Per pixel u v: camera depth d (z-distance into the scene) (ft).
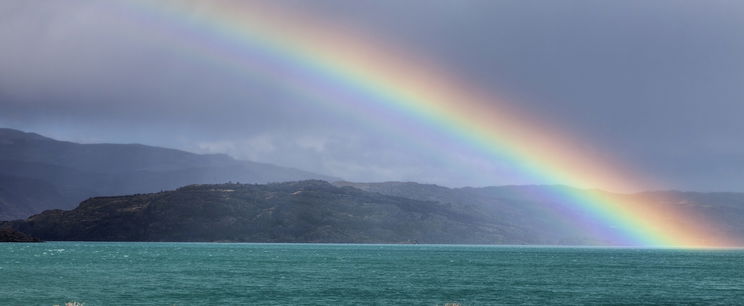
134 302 311.68
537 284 441.68
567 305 323.16
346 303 319.27
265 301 323.98
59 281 422.00
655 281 482.69
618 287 426.51
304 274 515.50
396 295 356.59
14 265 597.52
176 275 489.26
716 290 413.39
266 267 607.78
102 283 410.31
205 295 346.33
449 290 388.98
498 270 600.39
